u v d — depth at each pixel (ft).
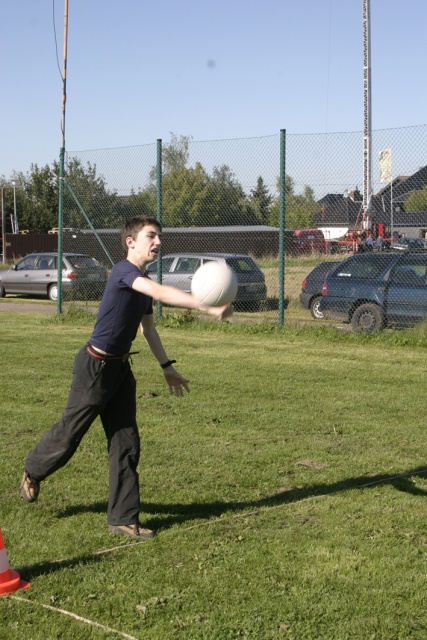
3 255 121.90
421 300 45.19
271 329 46.60
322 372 33.45
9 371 32.50
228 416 24.90
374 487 18.03
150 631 11.48
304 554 14.17
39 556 14.10
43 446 15.42
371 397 28.27
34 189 179.22
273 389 29.43
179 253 64.08
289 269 58.70
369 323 46.65
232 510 16.55
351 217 67.87
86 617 11.91
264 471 19.22
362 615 12.00
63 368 33.40
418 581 13.14
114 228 55.01
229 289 12.58
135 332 14.80
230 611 12.05
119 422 15.10
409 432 23.24
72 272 66.08
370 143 43.88
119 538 14.97
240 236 66.39
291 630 11.52
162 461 19.93
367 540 14.87
